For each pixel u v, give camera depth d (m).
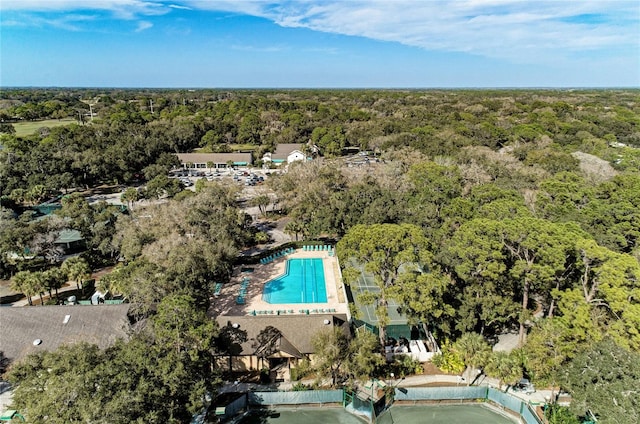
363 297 44.22
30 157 110.94
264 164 153.88
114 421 25.06
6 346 41.72
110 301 53.72
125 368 28.64
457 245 46.00
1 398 37.12
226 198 79.94
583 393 32.97
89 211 72.56
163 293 43.62
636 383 30.89
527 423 36.69
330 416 38.31
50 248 66.25
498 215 55.19
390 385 41.41
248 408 38.66
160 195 104.75
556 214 62.38
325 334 39.94
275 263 72.25
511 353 43.75
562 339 39.12
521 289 51.38
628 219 55.69
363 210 73.06
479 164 98.12
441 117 188.38
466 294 45.81
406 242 44.91
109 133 150.12
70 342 39.03
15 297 57.81
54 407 25.19
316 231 75.50
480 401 40.03
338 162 118.06
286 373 43.19
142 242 59.09
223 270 54.75
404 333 48.44
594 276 42.66
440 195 71.19
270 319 45.53
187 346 34.66
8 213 74.62
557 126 157.00
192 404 31.00
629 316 35.78
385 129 168.38
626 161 100.50
